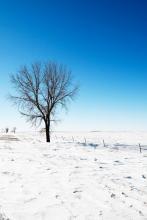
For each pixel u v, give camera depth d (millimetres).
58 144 36375
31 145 34062
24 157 21594
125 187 11508
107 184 12055
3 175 14031
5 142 39250
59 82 40906
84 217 8039
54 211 8586
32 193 10633
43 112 41219
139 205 9094
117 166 17625
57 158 21219
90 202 9469
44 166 16984
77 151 27719
